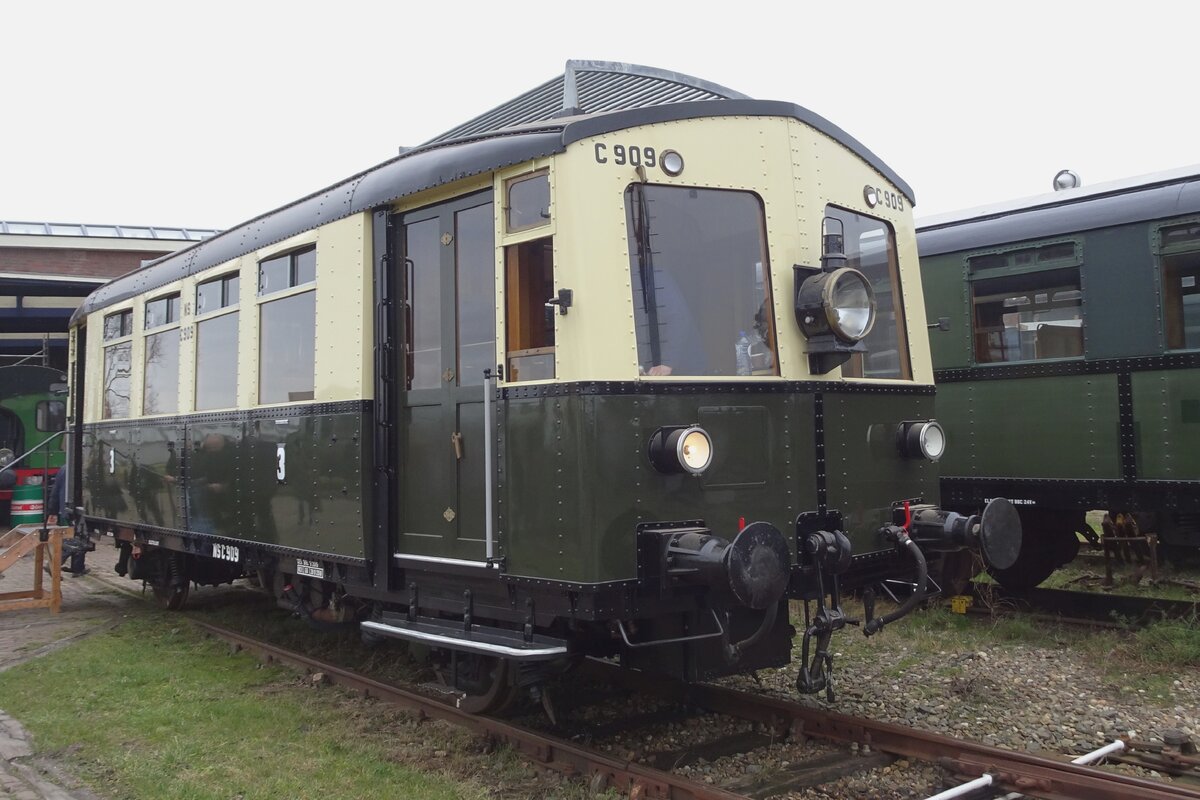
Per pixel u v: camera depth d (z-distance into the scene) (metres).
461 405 4.79
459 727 5.07
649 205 4.31
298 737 5.04
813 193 4.79
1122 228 7.05
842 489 4.71
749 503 4.38
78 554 11.19
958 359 8.02
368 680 5.82
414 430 5.13
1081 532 8.68
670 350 4.29
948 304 8.11
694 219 4.43
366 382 5.39
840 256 4.68
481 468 4.64
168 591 8.91
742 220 4.56
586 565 3.98
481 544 4.61
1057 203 7.54
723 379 4.36
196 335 7.57
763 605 3.85
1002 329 7.79
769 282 4.57
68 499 10.95
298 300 6.12
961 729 4.93
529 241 4.38
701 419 4.27
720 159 4.50
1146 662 6.00
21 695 5.92
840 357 4.64
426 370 5.06
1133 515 7.49
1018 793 3.91
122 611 9.05
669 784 4.00
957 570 5.58
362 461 5.35
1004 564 4.67
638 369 4.16
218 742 4.93
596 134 4.19
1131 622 6.94
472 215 4.80
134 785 4.30
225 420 6.96
